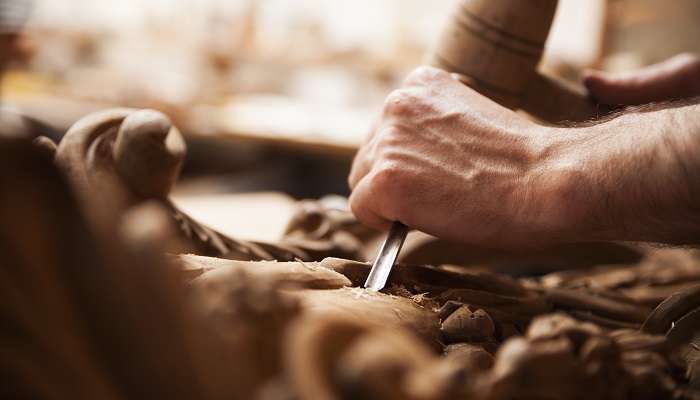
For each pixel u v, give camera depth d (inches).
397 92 27.9
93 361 14.7
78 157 24.7
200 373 15.3
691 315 23.0
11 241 14.1
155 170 25.2
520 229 25.6
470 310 22.4
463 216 25.9
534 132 26.2
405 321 21.4
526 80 30.0
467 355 20.6
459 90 27.6
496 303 25.0
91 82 90.6
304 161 101.5
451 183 26.0
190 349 15.2
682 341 22.8
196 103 90.3
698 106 24.8
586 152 25.3
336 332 15.4
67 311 14.5
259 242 28.3
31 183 14.4
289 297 17.8
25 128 15.5
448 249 31.1
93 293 14.6
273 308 17.0
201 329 15.7
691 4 78.0
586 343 18.0
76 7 99.8
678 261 35.4
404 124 27.2
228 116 88.4
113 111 25.7
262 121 87.3
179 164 26.0
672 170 24.0
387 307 21.5
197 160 108.4
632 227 25.0
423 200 26.2
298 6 102.6
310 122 88.6
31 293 14.4
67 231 14.6
